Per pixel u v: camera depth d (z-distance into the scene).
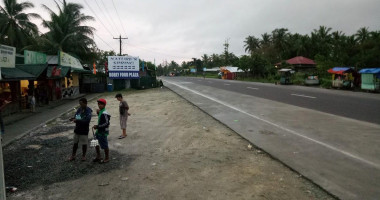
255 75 56.22
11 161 6.66
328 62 40.16
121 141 8.33
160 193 4.70
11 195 4.77
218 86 34.53
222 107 15.16
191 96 22.14
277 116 11.82
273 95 21.20
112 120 11.93
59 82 21.94
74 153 6.59
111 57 32.03
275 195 4.52
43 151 7.47
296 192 4.61
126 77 32.56
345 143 7.38
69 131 10.00
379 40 41.72
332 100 17.11
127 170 5.86
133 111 14.62
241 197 4.47
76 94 25.75
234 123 10.58
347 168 5.56
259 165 6.00
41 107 16.92
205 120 11.49
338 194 4.42
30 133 9.78
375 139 7.70
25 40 35.94
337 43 48.72
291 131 8.98
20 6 34.94
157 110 14.80
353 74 28.05
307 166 5.74
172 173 5.62
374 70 23.42
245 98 19.58
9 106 13.88
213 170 5.74
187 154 6.90
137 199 4.50
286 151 6.84
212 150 7.21
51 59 24.23
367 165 5.70
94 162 6.42
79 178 5.48
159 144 7.91
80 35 35.09
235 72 61.09
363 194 4.40
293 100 17.56
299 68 53.97
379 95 20.19
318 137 8.09
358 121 10.31
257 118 11.50
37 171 5.93
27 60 17.16
